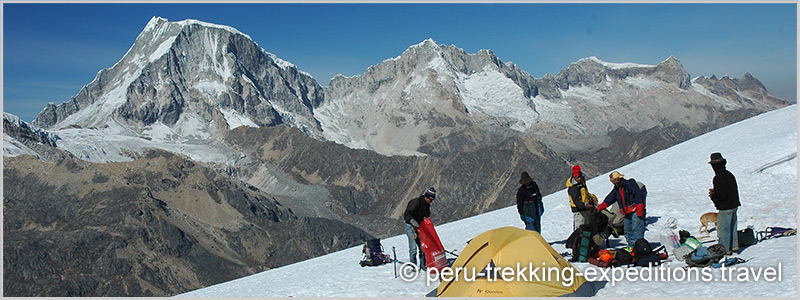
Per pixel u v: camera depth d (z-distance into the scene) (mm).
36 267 157375
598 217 14164
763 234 14000
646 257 12766
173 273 166250
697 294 10180
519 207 15422
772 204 18016
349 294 13742
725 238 12727
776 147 25391
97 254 167875
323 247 195250
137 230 179250
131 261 165875
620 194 14500
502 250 11117
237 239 196125
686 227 17344
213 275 167625
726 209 12664
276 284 17094
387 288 13812
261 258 188375
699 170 26328
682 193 22469
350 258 20641
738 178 22656
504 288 10914
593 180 36469
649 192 23688
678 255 12680
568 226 20297
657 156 37719
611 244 15805
